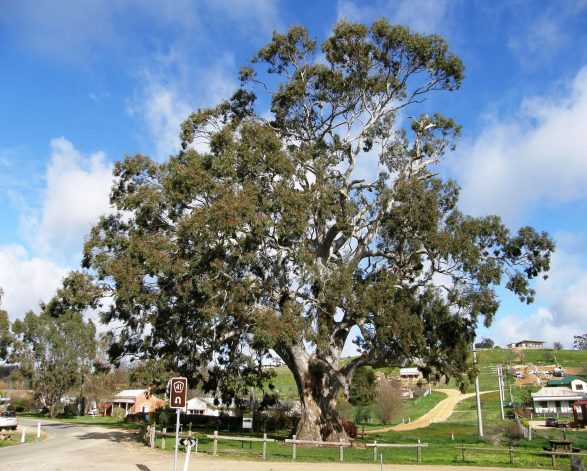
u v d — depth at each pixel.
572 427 53.66
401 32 30.62
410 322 24.41
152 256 24.48
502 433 41.16
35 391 67.19
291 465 20.42
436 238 25.77
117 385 82.00
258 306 26.80
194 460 20.98
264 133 26.20
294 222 24.98
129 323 29.39
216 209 23.03
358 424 60.22
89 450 23.97
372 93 32.78
